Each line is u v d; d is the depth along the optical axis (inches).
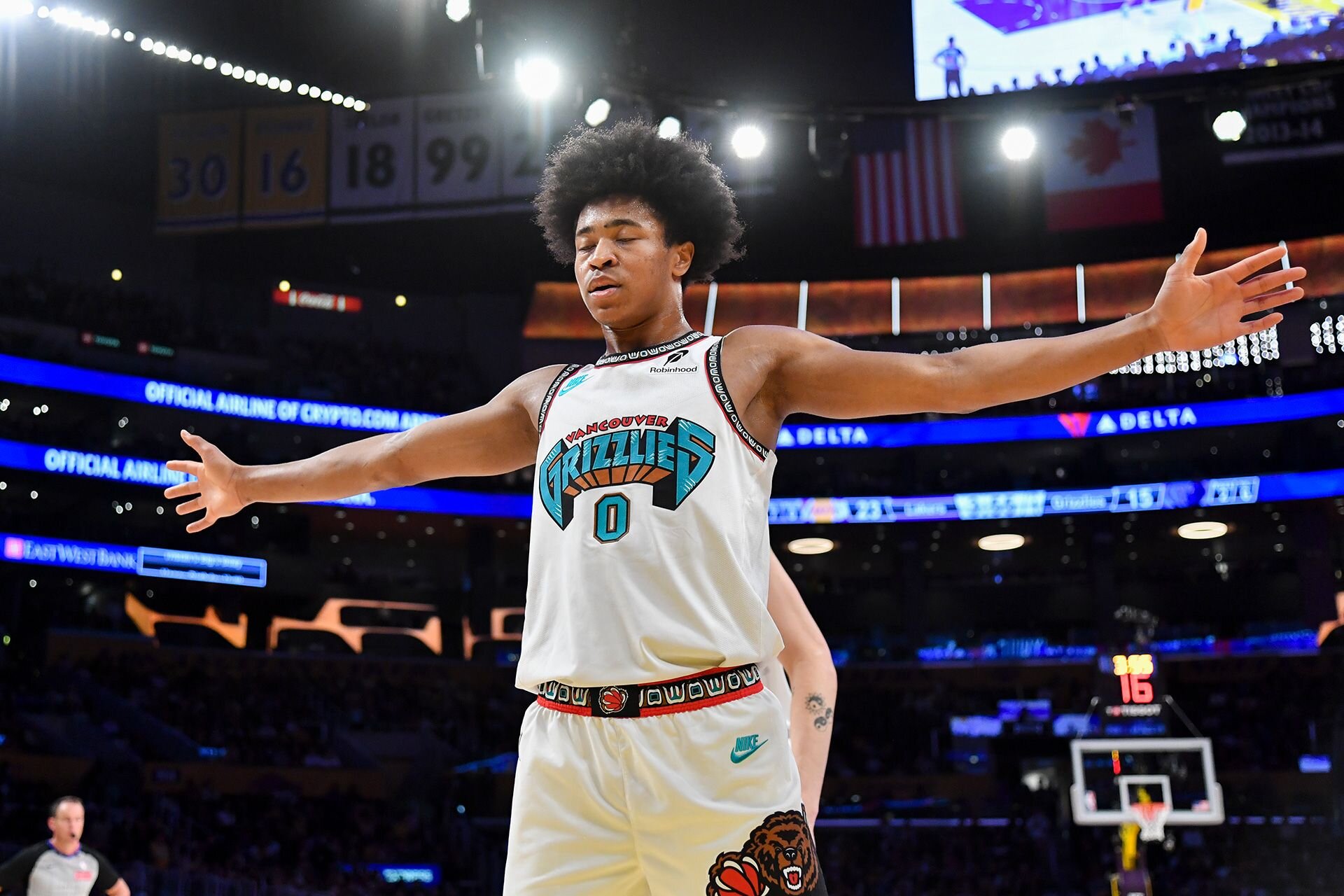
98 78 1081.4
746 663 87.1
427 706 1159.6
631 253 97.6
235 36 1028.5
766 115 578.2
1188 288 83.0
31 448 1010.7
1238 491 1138.0
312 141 971.9
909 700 1173.1
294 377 1179.9
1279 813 1027.9
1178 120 1079.0
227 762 972.6
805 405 95.0
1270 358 1136.8
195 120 996.6
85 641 1035.3
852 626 1333.7
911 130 904.3
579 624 87.7
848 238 1211.2
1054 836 975.6
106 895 339.9
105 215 1195.3
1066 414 1171.9
